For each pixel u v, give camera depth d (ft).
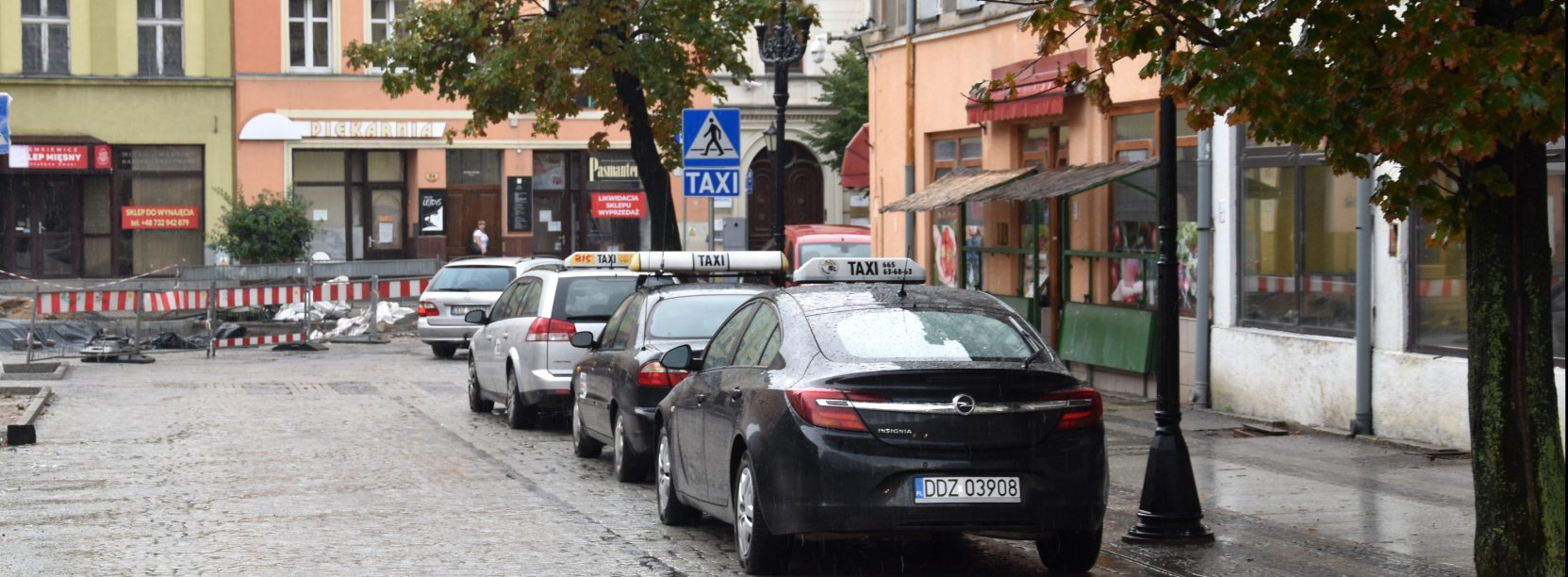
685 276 156.66
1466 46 61.98
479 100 216.13
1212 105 66.49
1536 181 68.69
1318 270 148.66
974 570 88.43
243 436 154.92
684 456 97.86
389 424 166.30
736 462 87.86
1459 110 61.16
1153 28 72.13
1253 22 69.00
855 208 487.61
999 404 79.66
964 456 78.95
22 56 425.69
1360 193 140.05
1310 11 68.23
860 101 454.40
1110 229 187.21
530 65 206.90
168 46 435.94
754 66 472.44
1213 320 165.58
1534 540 68.59
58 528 101.35
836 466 78.59
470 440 152.25
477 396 177.47
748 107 472.85
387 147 448.65
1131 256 181.06
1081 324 190.08
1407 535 95.55
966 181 211.41
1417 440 135.03
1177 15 72.13
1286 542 93.97
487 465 134.21
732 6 217.15
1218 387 164.35
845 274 101.04
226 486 120.88
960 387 79.46
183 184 437.99
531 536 98.84
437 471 129.59
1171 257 94.84
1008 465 79.30
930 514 78.54
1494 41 62.90
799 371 82.53
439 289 261.85
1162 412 95.25
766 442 81.56
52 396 195.21
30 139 421.59
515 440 152.97
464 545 95.25
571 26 205.77
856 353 82.74
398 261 375.45
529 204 459.32
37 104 425.69
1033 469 79.61
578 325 157.48
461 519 105.50
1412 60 62.85
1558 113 62.49
